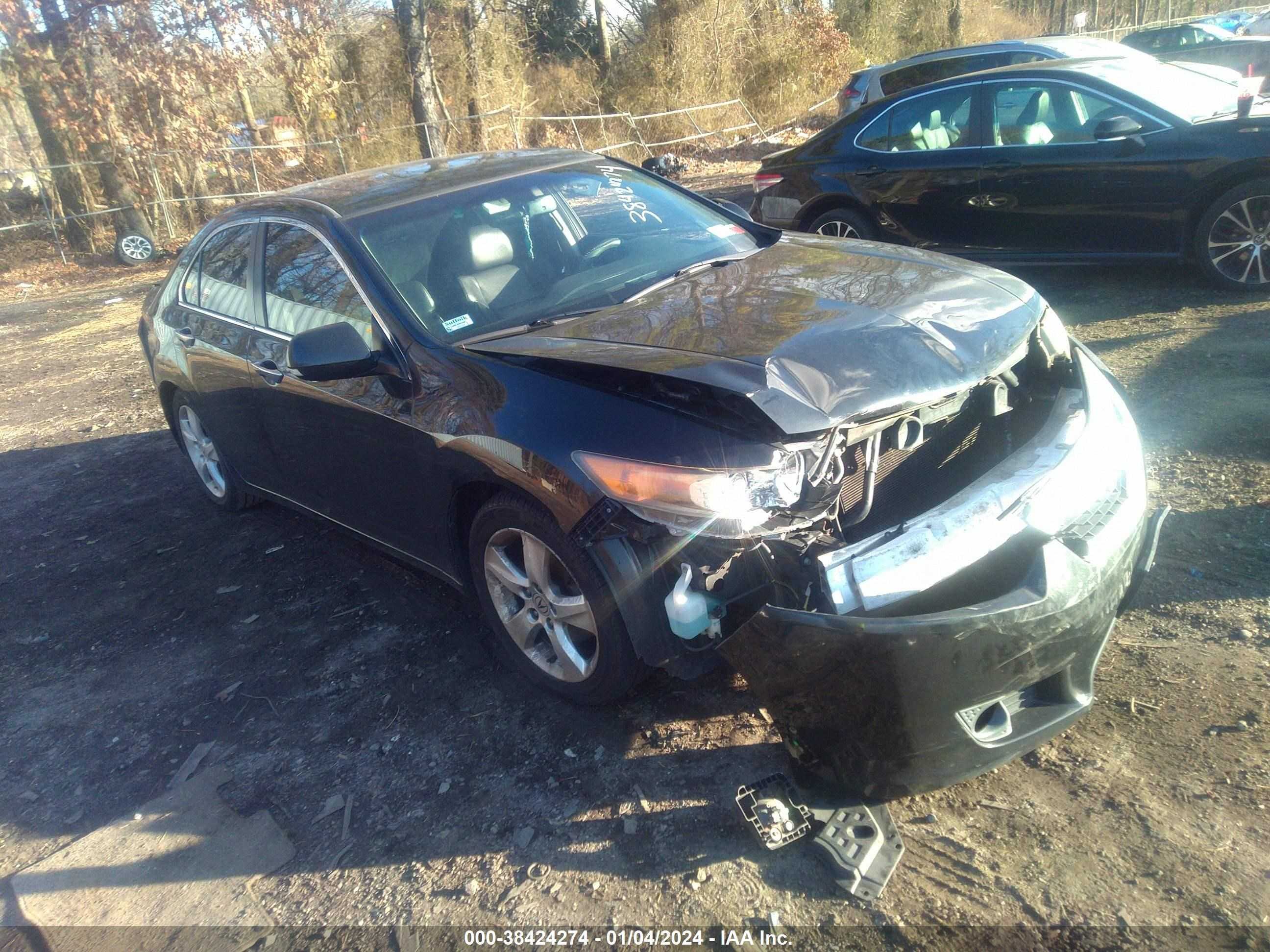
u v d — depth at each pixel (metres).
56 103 16.44
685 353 2.81
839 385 2.61
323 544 4.96
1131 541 2.77
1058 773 2.73
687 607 2.61
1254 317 5.80
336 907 2.69
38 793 3.39
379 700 3.57
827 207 7.86
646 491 2.62
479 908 2.60
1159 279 6.91
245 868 2.89
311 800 3.12
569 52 28.61
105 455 6.83
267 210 4.43
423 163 4.61
